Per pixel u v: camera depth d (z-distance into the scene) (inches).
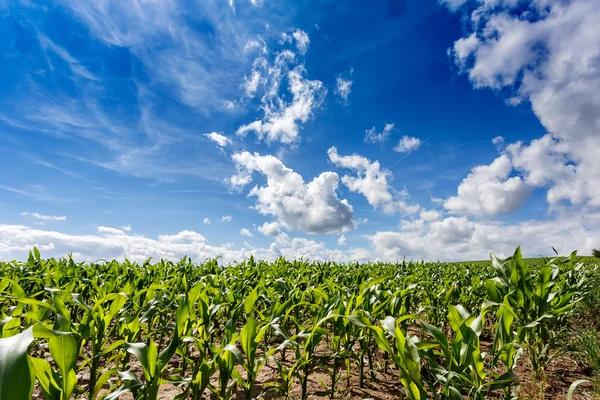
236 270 252.2
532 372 140.7
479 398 83.5
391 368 156.3
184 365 132.6
